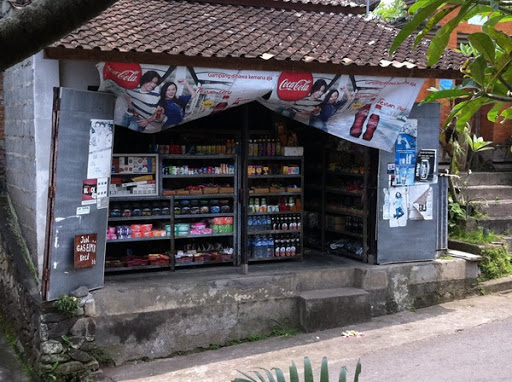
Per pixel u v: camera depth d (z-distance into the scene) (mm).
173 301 6348
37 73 5652
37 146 5734
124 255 7086
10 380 5652
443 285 7973
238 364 6023
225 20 7133
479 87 2053
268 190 7430
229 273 6961
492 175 10844
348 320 7055
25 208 6426
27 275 6090
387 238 7660
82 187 5680
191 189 7004
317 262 7773
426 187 7840
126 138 7176
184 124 7414
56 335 5523
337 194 8578
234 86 6133
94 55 5453
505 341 6461
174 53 5656
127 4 6992
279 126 7633
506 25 10133
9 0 5656
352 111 7000
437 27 9047
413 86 7094
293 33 7152
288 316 6961
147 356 6215
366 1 8672
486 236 9164
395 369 5730
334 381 5441
